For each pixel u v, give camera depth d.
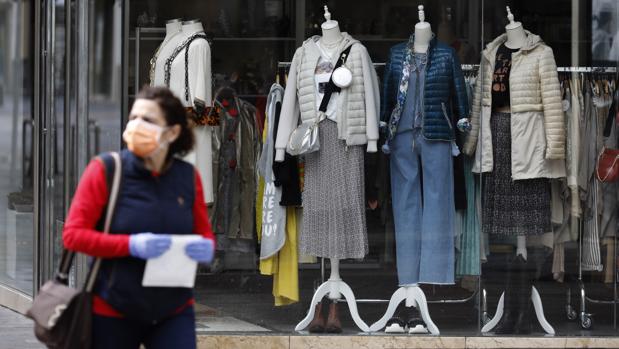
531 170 18.16
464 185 18.14
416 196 18.06
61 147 20.14
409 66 17.95
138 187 10.77
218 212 18.00
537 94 18.11
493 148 18.14
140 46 17.86
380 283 18.11
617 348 18.20
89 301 10.65
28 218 22.03
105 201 10.73
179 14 17.88
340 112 17.89
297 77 17.97
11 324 20.77
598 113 18.27
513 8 18.03
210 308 18.03
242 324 18.03
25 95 29.19
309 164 18.08
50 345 10.77
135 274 10.64
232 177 18.02
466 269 18.17
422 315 18.14
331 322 18.12
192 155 17.81
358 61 17.89
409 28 17.97
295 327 18.14
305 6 17.92
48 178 21.03
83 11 18.78
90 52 18.73
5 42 33.88
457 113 18.02
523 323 18.23
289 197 18.08
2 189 24.69
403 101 17.97
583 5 18.12
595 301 18.34
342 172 17.97
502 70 18.08
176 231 10.85
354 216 18.00
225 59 17.95
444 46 17.98
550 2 18.08
